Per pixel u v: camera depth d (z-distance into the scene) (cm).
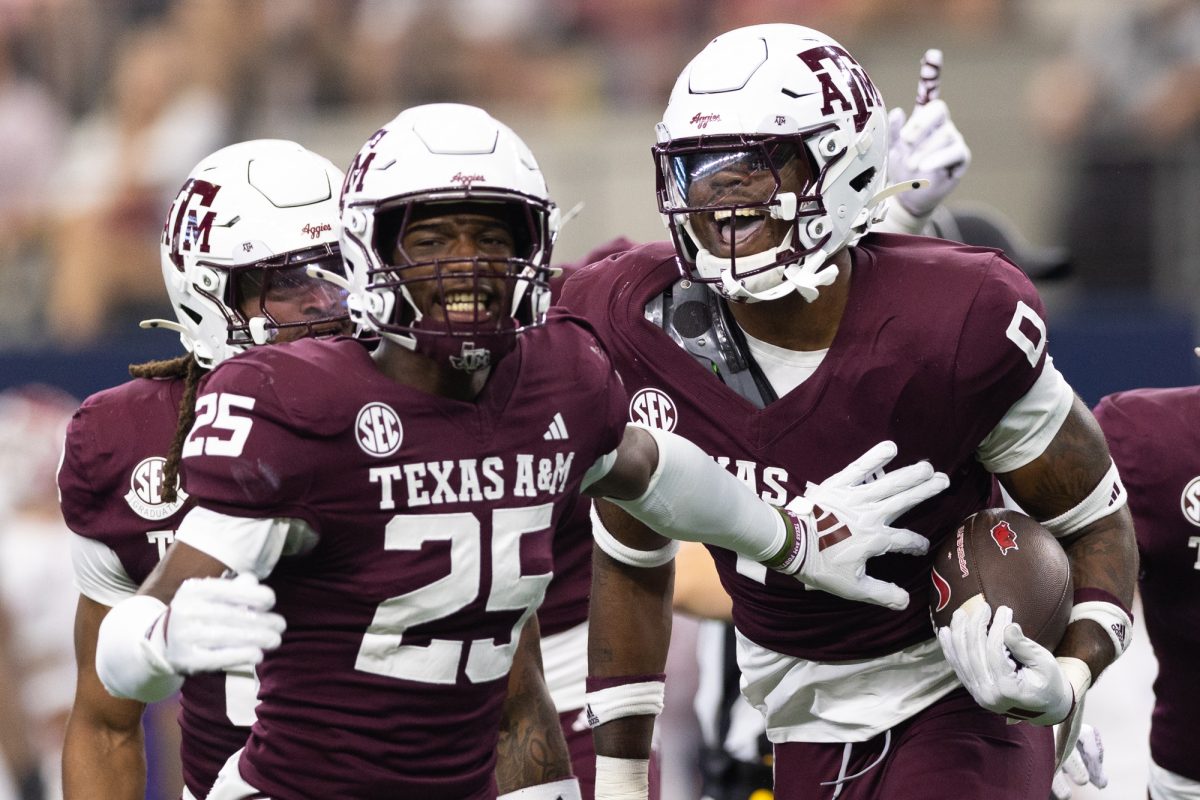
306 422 894
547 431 958
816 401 1095
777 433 1105
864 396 1089
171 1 2745
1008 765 1119
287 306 1137
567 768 1120
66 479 1122
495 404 941
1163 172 2553
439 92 2812
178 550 891
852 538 1084
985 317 1075
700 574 1435
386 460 910
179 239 1134
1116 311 2486
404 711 938
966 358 1073
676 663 2178
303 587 923
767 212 1062
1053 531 1130
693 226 1073
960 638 1047
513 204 930
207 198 1131
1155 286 2528
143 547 1112
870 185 1102
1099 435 1117
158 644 848
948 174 1450
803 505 1097
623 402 1003
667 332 1131
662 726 2169
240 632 840
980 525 1101
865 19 2808
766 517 1070
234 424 894
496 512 938
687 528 1053
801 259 1070
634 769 1188
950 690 1145
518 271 938
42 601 2184
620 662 1176
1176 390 1256
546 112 2831
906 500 1091
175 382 1138
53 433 2273
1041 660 1025
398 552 916
